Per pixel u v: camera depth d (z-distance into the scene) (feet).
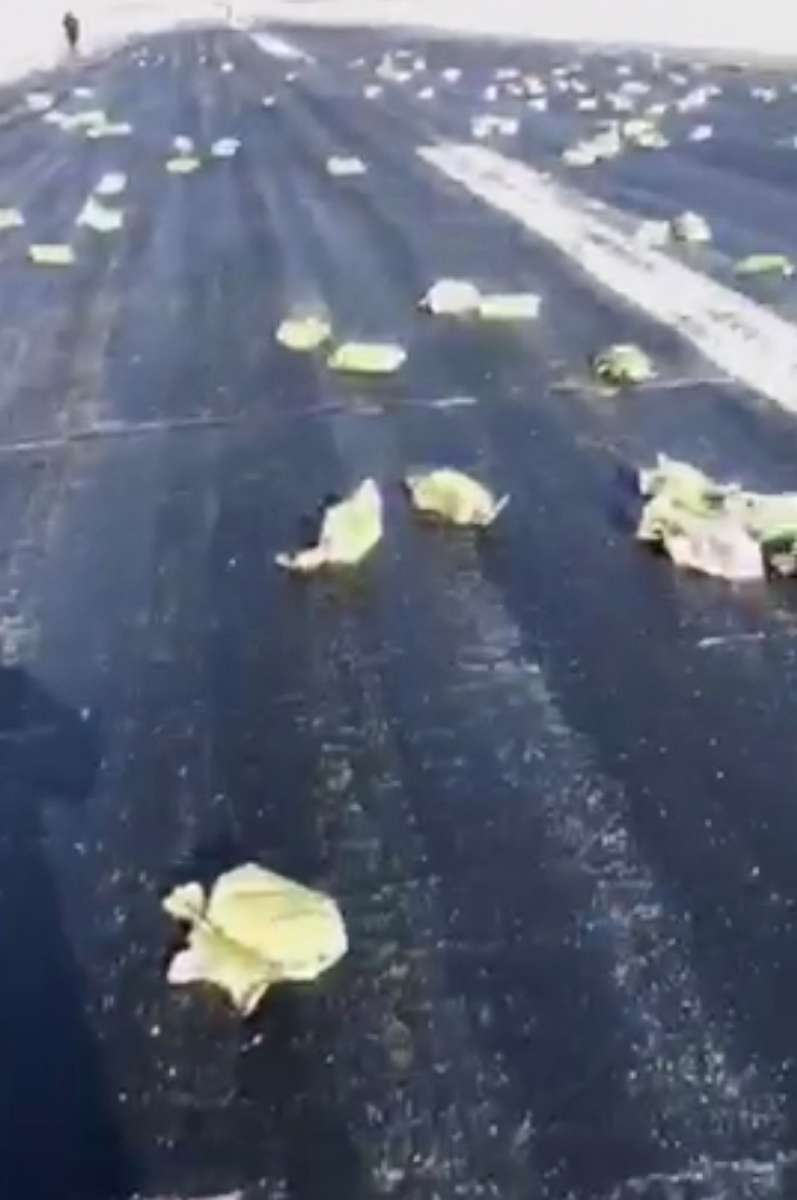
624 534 14.73
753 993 9.27
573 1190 7.97
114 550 15.20
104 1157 8.40
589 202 28.84
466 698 12.48
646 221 26.73
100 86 58.49
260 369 19.92
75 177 35.04
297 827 11.19
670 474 15.10
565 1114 8.48
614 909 10.08
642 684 12.51
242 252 26.37
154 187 32.99
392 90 50.70
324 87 53.06
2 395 19.65
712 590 13.66
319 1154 8.32
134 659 13.34
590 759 11.72
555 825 11.00
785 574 13.71
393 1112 8.57
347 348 19.60
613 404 17.89
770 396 17.76
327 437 17.47
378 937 9.93
